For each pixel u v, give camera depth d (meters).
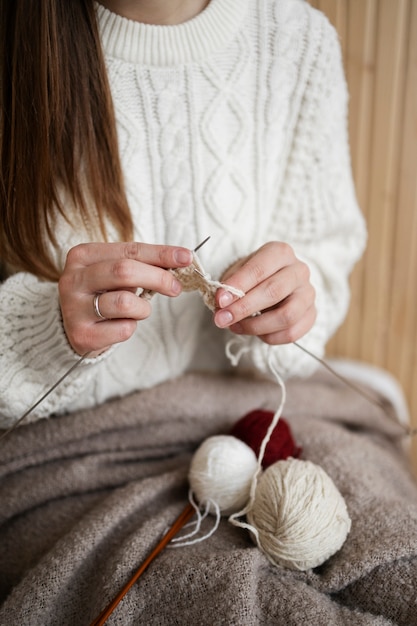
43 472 0.56
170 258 0.44
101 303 0.44
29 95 0.52
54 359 0.51
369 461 0.57
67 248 0.57
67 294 0.45
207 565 0.45
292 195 0.63
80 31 0.51
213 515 0.52
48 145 0.52
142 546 0.47
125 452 0.58
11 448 0.56
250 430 0.54
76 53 0.52
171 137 0.56
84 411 0.59
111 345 0.50
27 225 0.55
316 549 0.44
